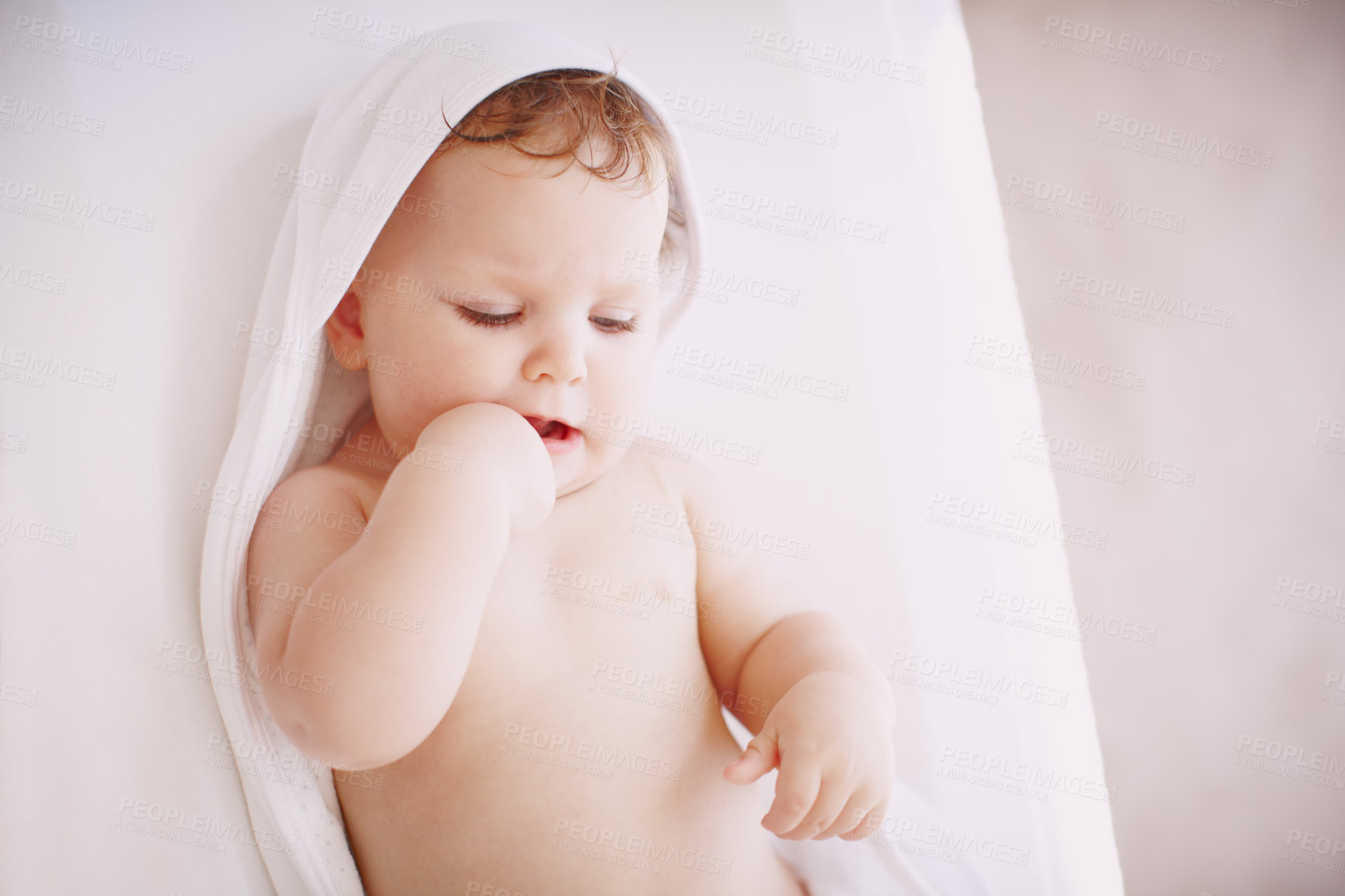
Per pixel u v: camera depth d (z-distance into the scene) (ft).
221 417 3.52
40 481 3.17
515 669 3.30
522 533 3.33
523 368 3.38
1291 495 4.99
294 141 3.82
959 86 5.09
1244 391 5.02
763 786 4.00
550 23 4.55
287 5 4.00
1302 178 5.05
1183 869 4.75
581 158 3.33
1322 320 5.03
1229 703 4.88
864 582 4.53
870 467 4.67
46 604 3.10
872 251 4.83
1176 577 4.92
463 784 3.22
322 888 3.28
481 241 3.27
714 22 4.82
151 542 3.30
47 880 2.96
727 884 3.43
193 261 3.58
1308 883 4.81
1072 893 4.17
